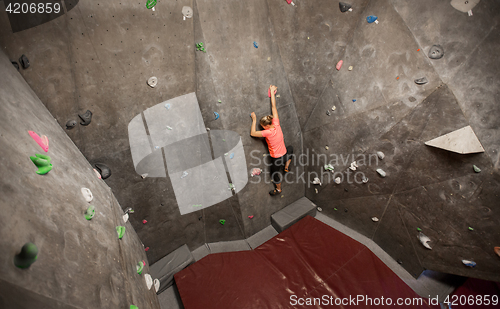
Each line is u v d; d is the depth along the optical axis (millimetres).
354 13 2721
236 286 2957
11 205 1099
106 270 1624
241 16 2777
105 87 2439
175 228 3537
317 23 2939
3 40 1888
